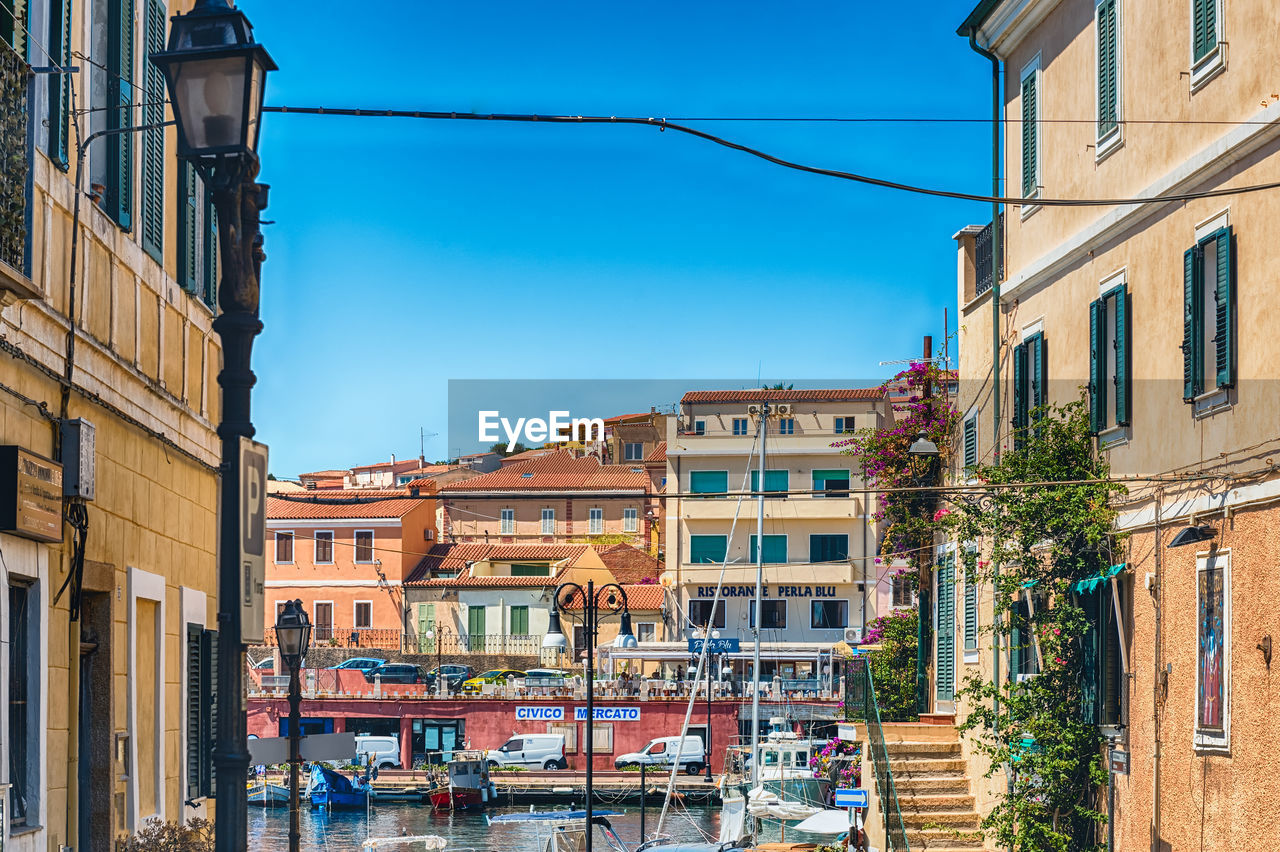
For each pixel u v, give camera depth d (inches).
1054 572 779.4
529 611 3304.6
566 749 2694.4
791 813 1556.3
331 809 2500.0
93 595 541.3
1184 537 637.3
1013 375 909.8
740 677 2807.6
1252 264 615.5
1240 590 612.4
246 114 333.7
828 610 2994.6
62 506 476.4
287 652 728.3
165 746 633.6
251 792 2541.8
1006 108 943.0
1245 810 602.5
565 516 3715.6
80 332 510.6
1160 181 703.1
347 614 3376.0
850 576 2967.5
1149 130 725.9
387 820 2369.6
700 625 3058.6
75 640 502.6
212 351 743.1
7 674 427.8
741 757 2144.4
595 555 3321.9
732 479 3070.9
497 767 2637.8
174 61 333.4
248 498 326.0
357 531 3403.1
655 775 2564.0
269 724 2721.5
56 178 488.7
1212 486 639.1
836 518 3011.8
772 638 3006.9
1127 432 742.5
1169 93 704.4
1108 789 750.5
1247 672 603.8
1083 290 807.1
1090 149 800.9
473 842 2096.5
